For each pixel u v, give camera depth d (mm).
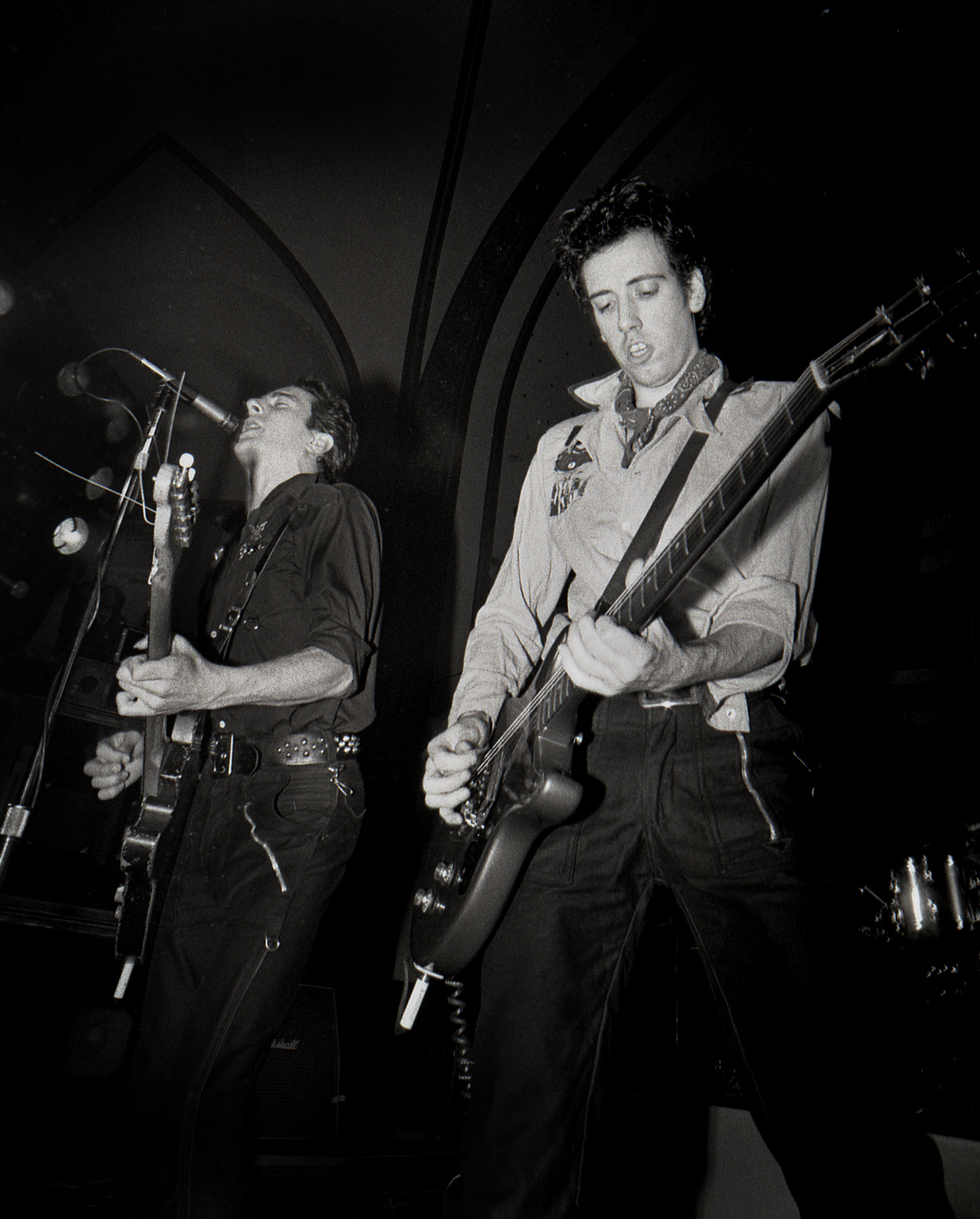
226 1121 1356
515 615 1612
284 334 5809
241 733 1626
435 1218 2188
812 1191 1020
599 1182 1979
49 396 4145
